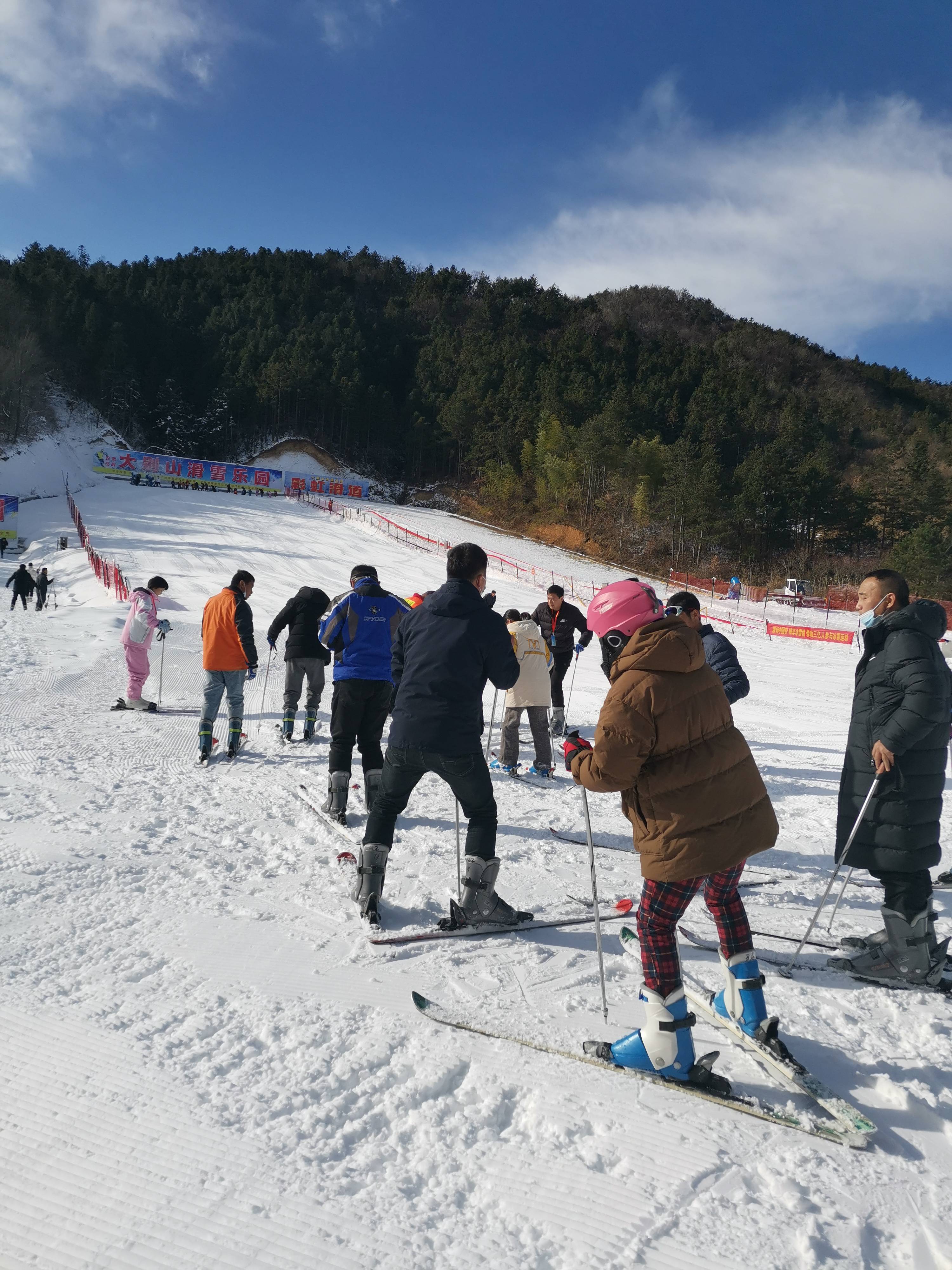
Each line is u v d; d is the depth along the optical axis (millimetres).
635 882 4258
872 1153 2084
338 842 4660
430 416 99375
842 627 34281
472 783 3461
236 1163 1949
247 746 7578
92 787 5742
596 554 63219
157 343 92812
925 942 3035
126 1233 1733
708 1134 2129
